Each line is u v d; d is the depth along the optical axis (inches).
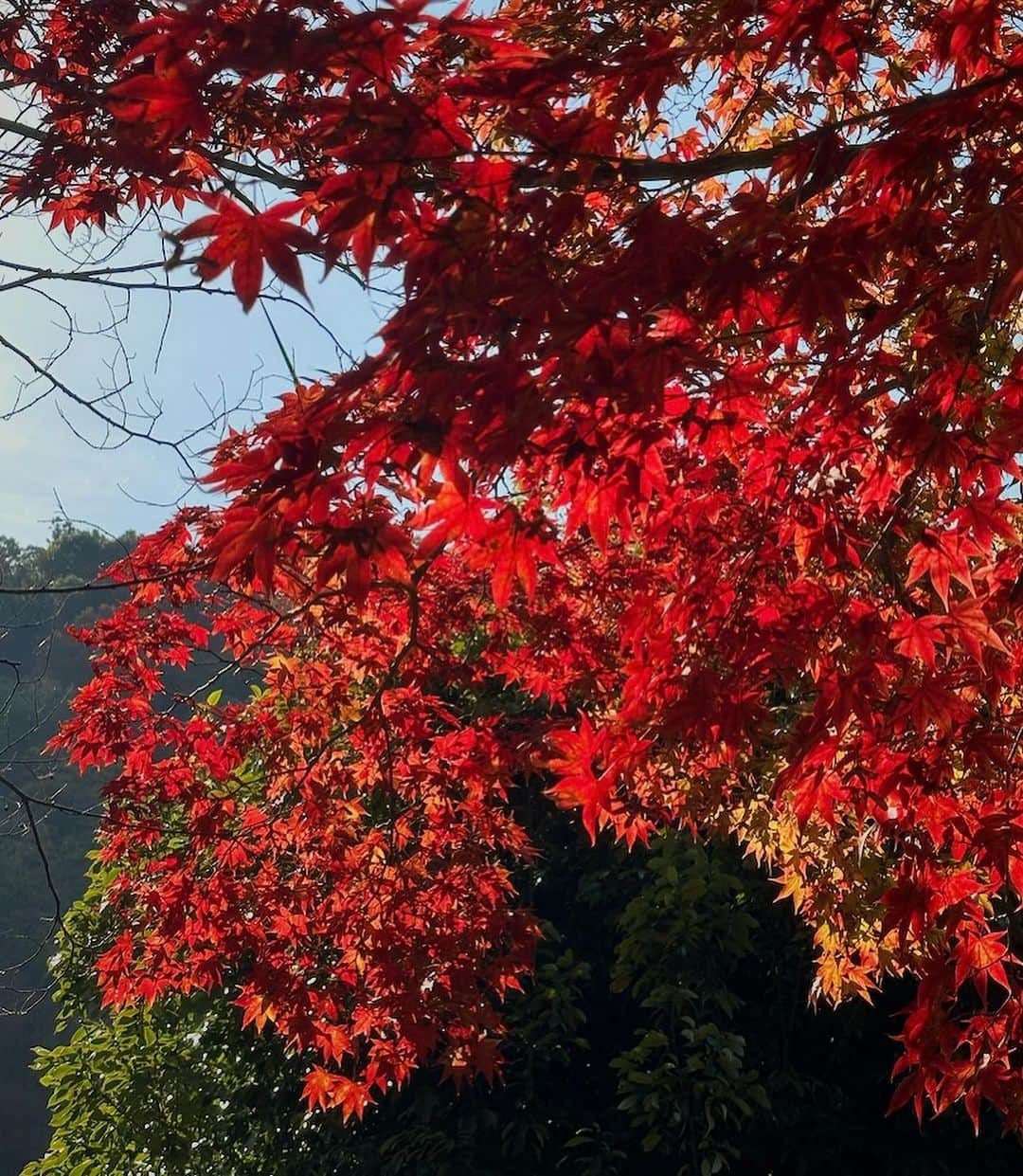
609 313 72.7
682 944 227.8
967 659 111.5
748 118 156.2
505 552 82.1
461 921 159.5
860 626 100.7
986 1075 108.7
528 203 77.1
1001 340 129.6
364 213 72.7
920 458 98.8
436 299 72.2
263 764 173.0
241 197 135.0
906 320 127.0
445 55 104.8
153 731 163.8
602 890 257.3
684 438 102.0
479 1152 240.8
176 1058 276.8
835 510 109.0
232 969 268.2
